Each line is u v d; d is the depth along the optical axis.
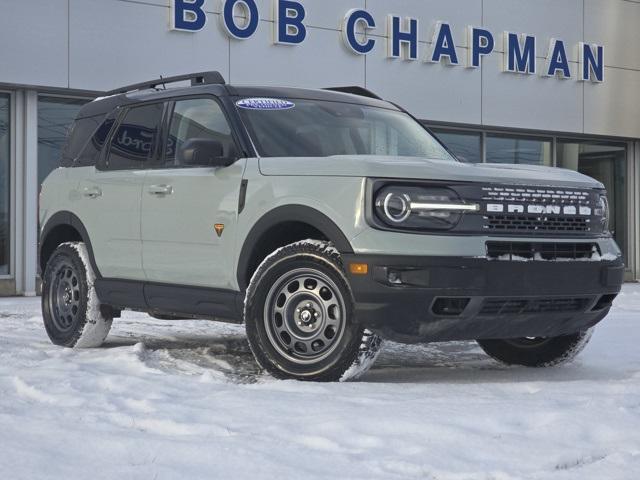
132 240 7.36
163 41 15.34
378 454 4.03
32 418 4.72
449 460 3.91
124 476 3.68
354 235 5.85
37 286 15.04
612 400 5.18
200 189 6.78
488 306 5.98
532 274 6.02
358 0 17.25
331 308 6.03
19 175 14.85
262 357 6.19
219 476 3.68
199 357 7.38
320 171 6.12
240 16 16.00
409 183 5.89
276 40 16.30
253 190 6.40
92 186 7.81
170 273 7.04
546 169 6.65
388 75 17.64
